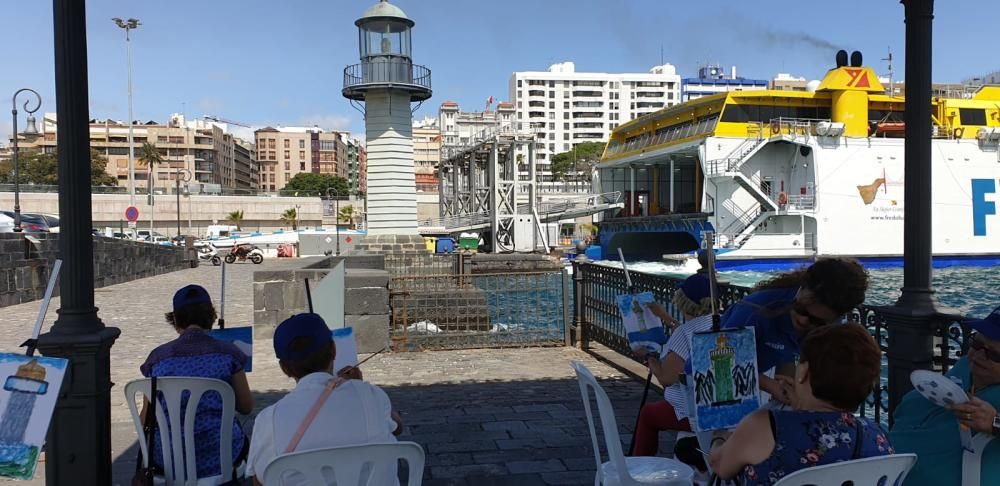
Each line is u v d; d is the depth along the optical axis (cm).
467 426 618
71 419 364
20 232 1872
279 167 18162
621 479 328
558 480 482
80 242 367
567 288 1086
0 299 1736
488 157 6003
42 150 11844
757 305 336
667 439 575
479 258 3753
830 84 4566
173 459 348
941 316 380
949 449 282
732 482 275
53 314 1588
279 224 8362
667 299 754
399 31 2661
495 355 1009
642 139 5875
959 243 4569
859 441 228
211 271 3550
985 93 5181
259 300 1182
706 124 4853
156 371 355
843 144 4378
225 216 8050
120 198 7338
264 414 279
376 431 285
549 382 817
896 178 4422
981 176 4603
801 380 238
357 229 7438
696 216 4638
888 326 407
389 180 2688
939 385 257
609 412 328
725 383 277
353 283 1028
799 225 4469
